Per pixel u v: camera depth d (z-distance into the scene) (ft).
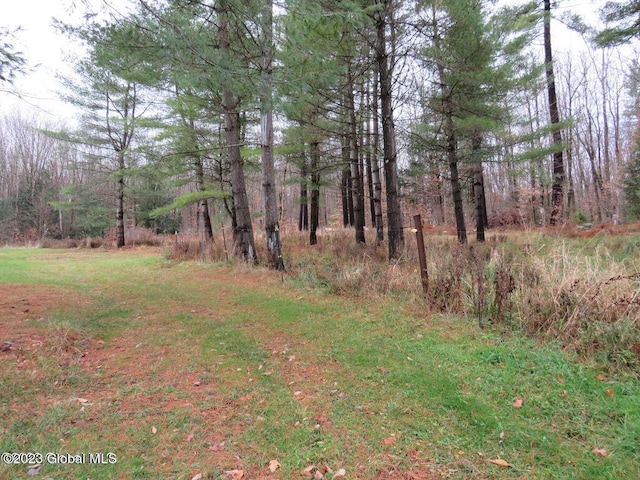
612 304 11.05
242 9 13.70
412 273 19.02
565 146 33.40
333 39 22.15
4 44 13.71
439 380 9.27
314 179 41.81
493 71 28.02
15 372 9.92
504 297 13.33
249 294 20.11
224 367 10.91
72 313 16.38
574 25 38.60
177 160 36.47
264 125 26.58
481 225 39.19
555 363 9.70
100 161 59.47
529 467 6.21
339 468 6.41
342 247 34.91
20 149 102.37
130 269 32.22
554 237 31.22
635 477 5.86
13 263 34.94
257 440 7.29
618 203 59.06
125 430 7.63
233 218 38.83
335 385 9.49
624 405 7.67
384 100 24.85
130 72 26.61
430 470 6.26
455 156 34.68
